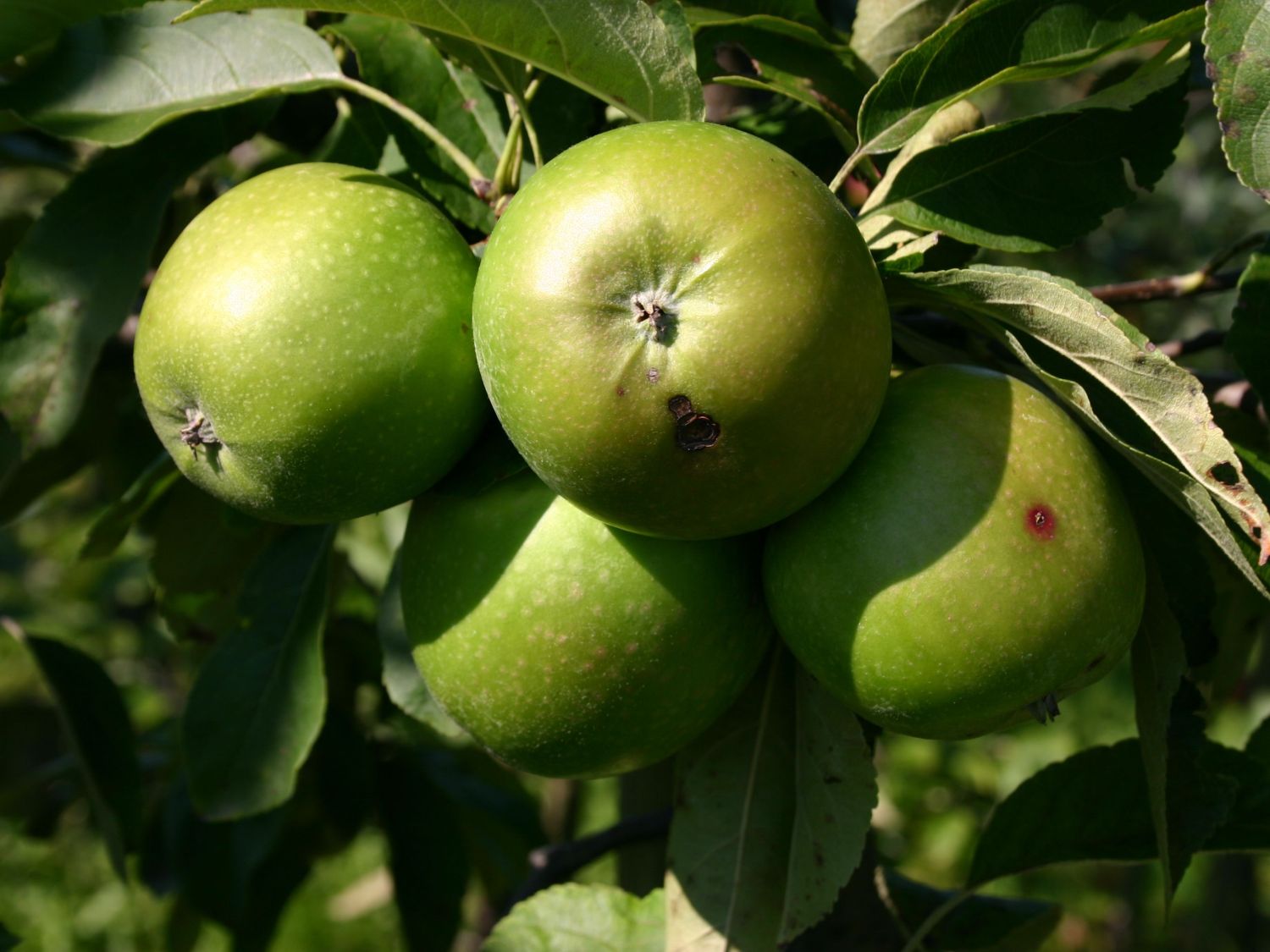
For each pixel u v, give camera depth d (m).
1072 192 0.40
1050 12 0.38
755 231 0.33
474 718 0.38
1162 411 0.34
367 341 0.35
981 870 0.46
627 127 0.35
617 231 0.33
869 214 0.40
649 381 0.33
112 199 0.45
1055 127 0.40
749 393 0.33
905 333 0.41
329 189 0.36
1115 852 0.45
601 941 0.45
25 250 0.45
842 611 0.35
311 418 0.35
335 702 0.61
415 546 0.38
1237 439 0.45
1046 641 0.35
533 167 0.43
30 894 1.37
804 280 0.33
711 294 0.33
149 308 0.36
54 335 0.45
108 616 1.43
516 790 0.73
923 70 0.38
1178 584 0.40
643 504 0.34
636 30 0.37
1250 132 0.35
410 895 0.61
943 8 0.44
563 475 0.34
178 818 0.60
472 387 0.37
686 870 0.41
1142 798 0.46
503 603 0.36
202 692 0.48
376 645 0.61
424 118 0.43
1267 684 0.97
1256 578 0.34
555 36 0.37
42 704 0.72
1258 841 0.43
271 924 0.62
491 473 0.37
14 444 0.51
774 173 0.33
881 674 0.35
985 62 0.38
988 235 0.40
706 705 0.38
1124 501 0.36
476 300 0.35
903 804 1.06
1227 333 0.41
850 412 0.34
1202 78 0.49
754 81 0.41
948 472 0.35
